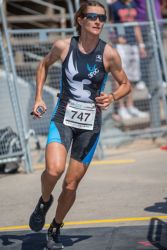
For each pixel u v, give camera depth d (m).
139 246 12.21
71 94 12.07
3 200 17.16
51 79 23.67
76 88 12.02
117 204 15.98
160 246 12.12
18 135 20.62
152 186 17.78
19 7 30.20
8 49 20.80
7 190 18.34
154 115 25.14
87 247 12.39
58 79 23.70
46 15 30.48
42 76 12.40
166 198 16.34
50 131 12.05
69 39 12.09
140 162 21.47
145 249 11.99
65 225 14.19
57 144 11.76
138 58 24.56
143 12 25.78
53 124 12.12
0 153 20.58
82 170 11.95
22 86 23.11
